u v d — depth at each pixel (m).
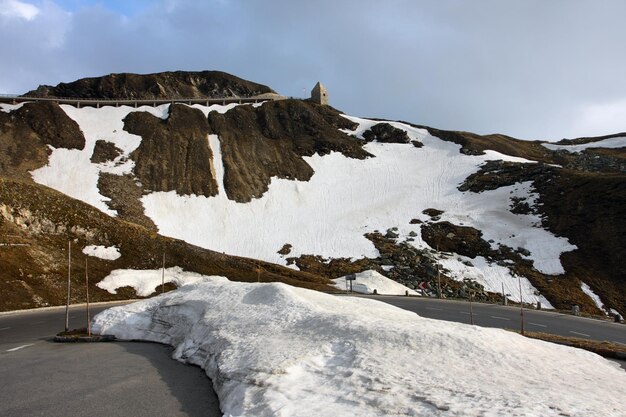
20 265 49.09
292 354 15.67
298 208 95.69
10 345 26.61
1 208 54.69
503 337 17.41
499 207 85.31
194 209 91.12
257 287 26.38
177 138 109.31
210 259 63.94
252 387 13.58
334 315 19.56
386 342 15.82
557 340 24.80
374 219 88.38
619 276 59.97
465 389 11.88
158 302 28.98
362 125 135.00
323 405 11.65
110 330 27.42
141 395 15.75
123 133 109.19
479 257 70.62
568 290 58.97
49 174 90.00
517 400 10.91
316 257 75.88
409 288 61.72
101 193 87.06
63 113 109.88
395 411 10.77
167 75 150.62
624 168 100.12
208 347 19.81
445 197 95.19
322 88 148.75
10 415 14.12
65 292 48.72
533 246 70.44
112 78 141.38
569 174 87.50
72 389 16.66
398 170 111.69
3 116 103.50
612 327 32.28
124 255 59.41
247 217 91.25
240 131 117.94
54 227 58.00
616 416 10.11
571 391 12.23
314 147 118.75
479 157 112.88
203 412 13.99
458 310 39.97
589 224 70.62
